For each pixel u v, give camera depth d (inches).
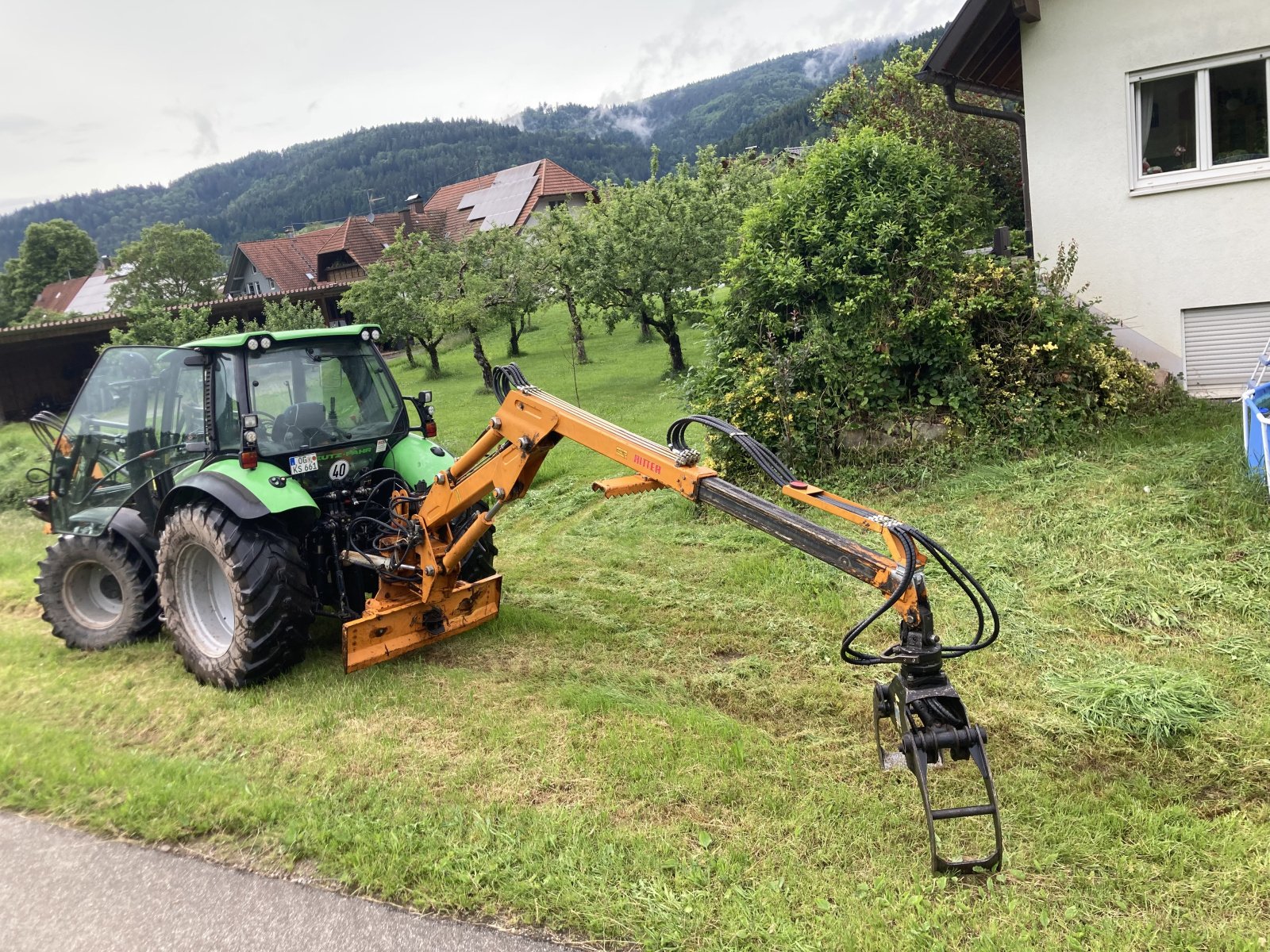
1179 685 146.3
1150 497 227.6
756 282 309.7
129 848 129.7
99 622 219.1
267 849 126.6
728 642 189.8
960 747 108.5
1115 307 325.7
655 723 155.3
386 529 191.6
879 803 125.4
